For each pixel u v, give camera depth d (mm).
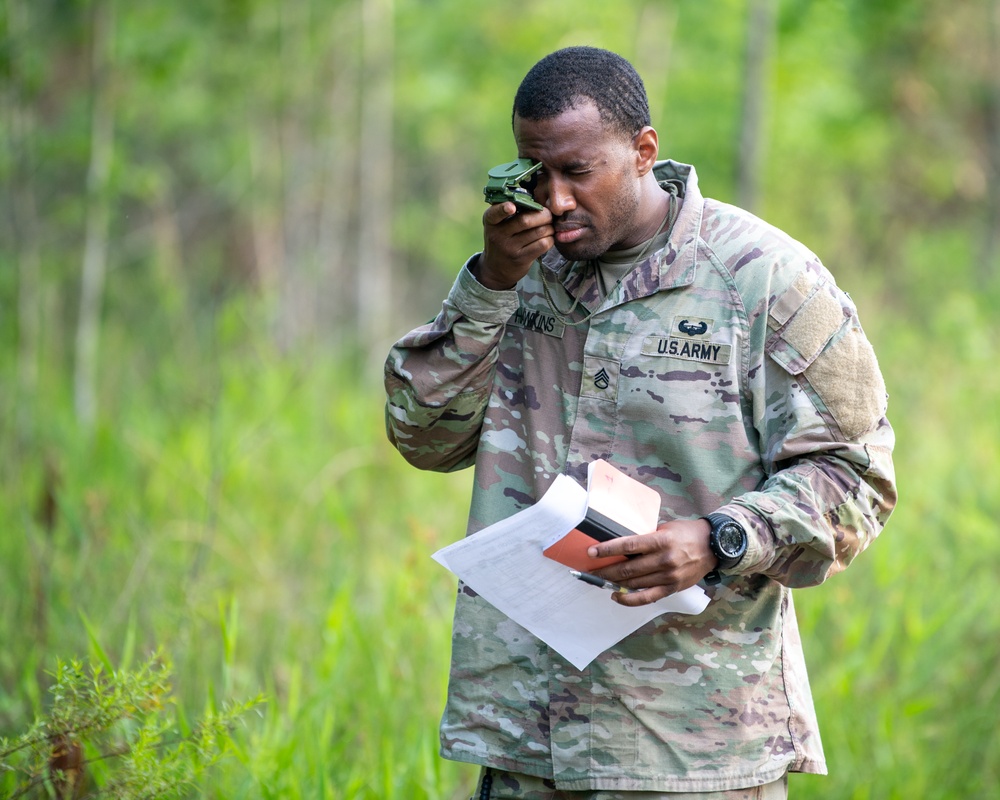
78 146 14305
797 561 4219
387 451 12227
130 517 9180
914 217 25578
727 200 18438
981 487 11070
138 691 5047
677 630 4387
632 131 4266
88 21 14844
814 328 4203
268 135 20547
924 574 9094
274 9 17859
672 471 4383
